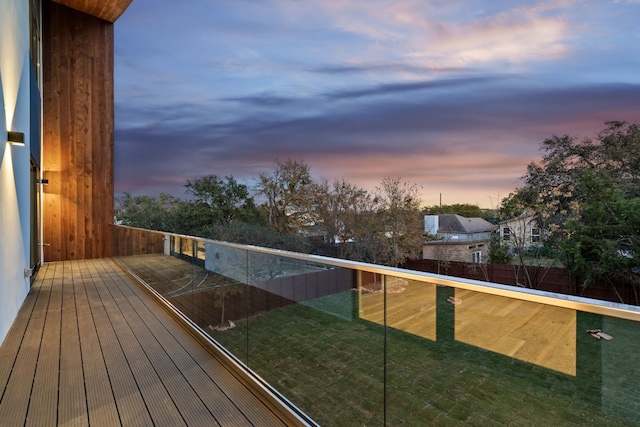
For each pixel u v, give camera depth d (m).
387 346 1.70
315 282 2.13
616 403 1.05
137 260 6.49
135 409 2.30
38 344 3.44
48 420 2.18
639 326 1.00
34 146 6.85
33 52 6.90
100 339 3.59
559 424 1.15
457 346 1.43
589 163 14.68
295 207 17.81
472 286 1.38
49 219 9.08
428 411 1.51
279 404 2.25
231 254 3.05
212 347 3.21
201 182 16.80
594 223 13.02
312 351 2.12
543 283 15.16
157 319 4.27
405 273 1.62
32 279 6.51
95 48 9.89
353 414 1.86
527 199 16.06
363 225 17.44
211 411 2.28
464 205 21.88
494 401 1.31
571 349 1.14
